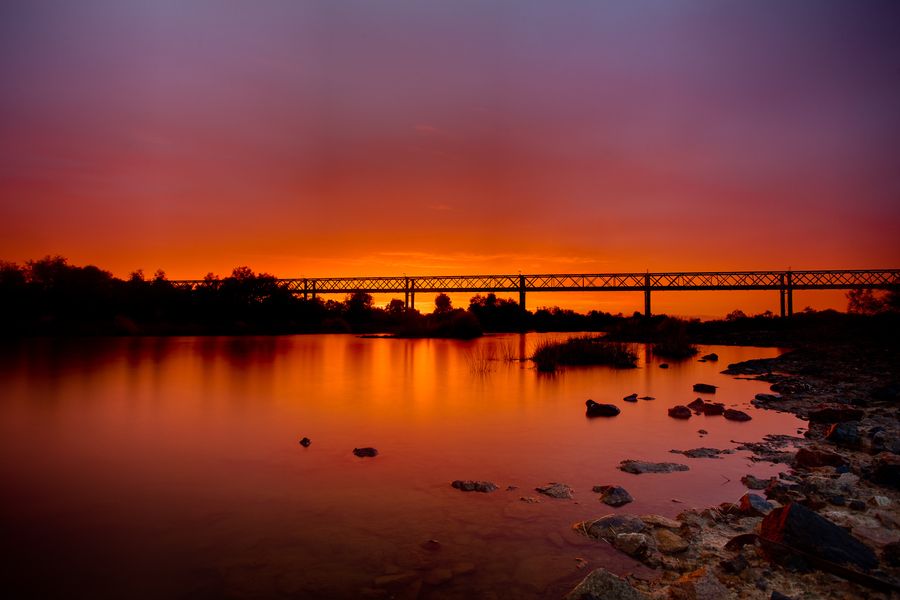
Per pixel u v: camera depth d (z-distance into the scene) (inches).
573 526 183.3
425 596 137.6
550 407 416.8
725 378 612.4
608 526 178.9
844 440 294.8
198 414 379.2
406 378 601.3
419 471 244.7
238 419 362.6
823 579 143.1
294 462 258.7
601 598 131.6
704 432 326.0
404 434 320.2
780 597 131.7
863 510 192.9
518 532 178.2
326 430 329.4
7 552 161.8
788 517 161.9
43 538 172.1
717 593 136.6
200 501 205.5
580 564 155.9
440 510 197.5
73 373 614.5
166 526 181.8
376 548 165.8
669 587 141.7
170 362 751.7
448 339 1508.4
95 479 231.1
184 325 1745.8
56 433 318.0
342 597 136.9
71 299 1679.4
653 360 869.2
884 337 1007.0
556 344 871.7
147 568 151.9
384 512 195.5
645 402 440.8
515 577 148.1
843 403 431.2
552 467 252.4
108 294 1755.7
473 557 160.1
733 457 270.4
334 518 189.5
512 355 913.5
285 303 2021.4
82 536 173.6
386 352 998.4
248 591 139.7
